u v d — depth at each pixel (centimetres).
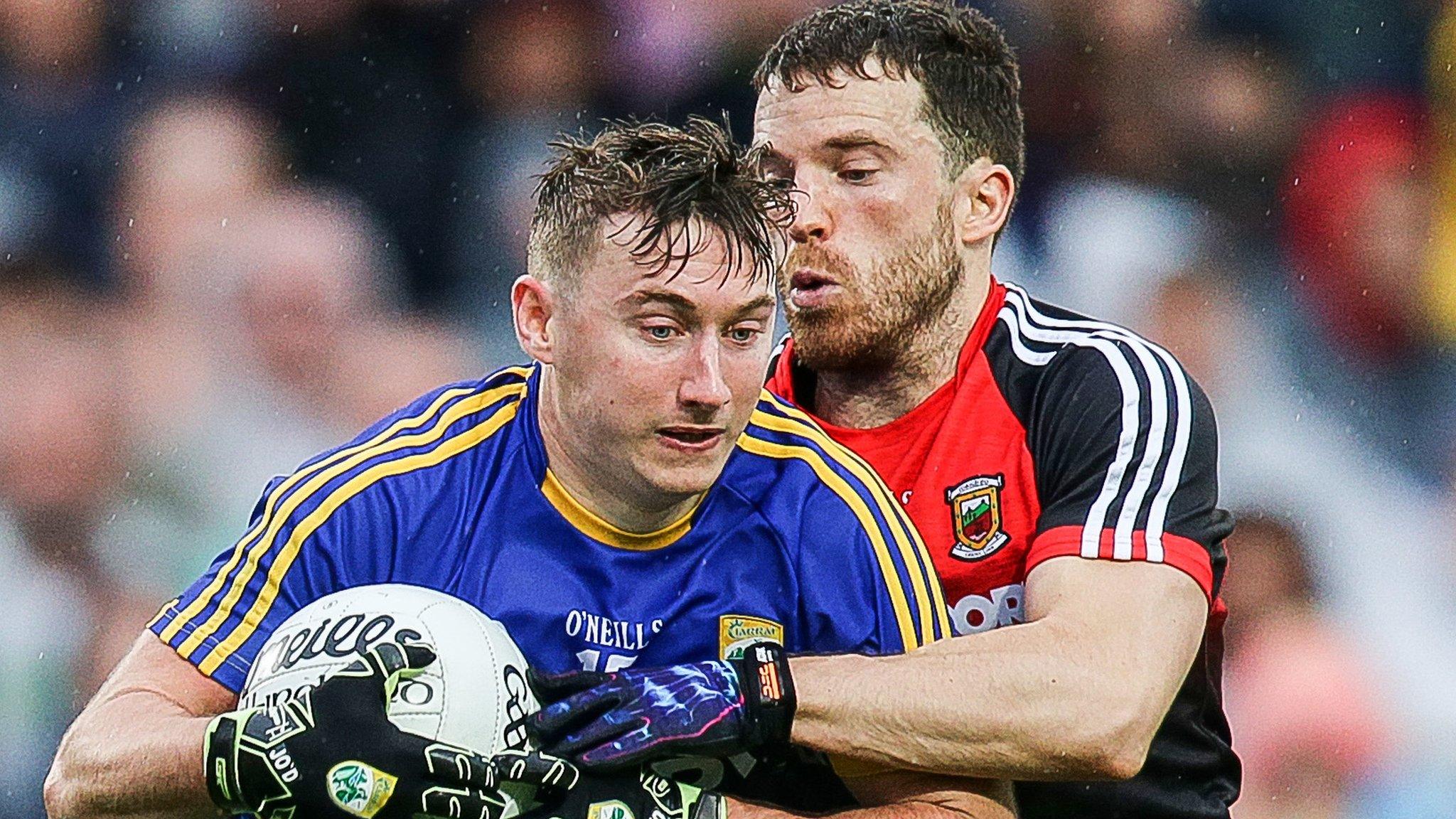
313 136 3262
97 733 1245
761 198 1214
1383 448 3169
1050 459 1435
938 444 1480
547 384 1312
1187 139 3322
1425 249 3359
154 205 3131
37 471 2720
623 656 1311
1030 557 1392
